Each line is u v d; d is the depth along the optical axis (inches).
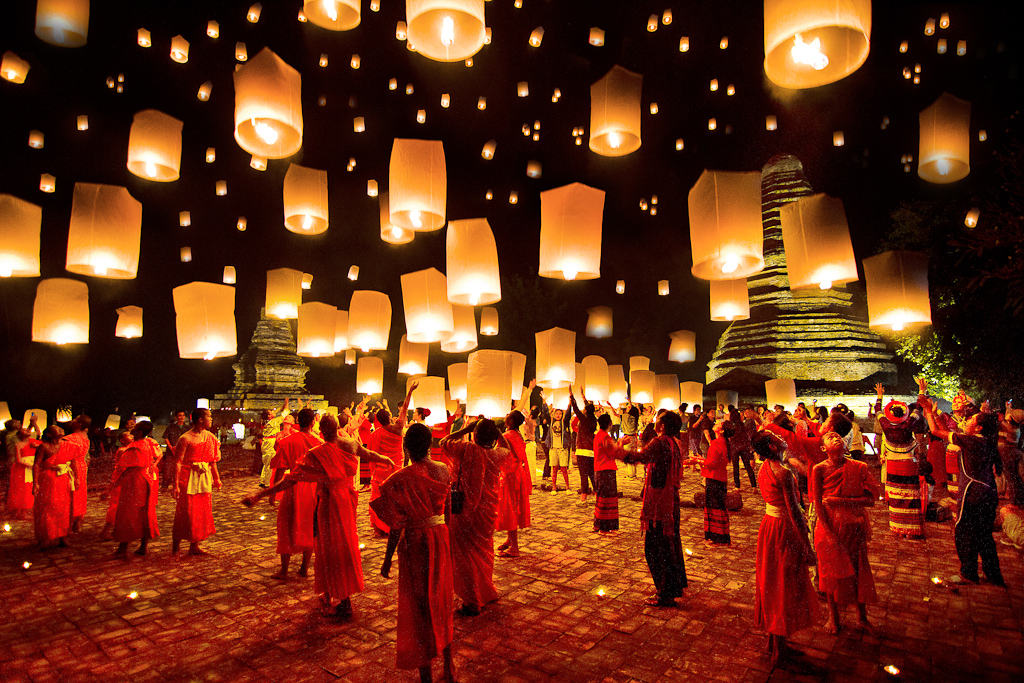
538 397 780.0
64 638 183.0
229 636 183.2
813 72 115.4
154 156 187.0
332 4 164.4
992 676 152.6
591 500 423.2
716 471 293.9
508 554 269.6
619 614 197.5
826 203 149.2
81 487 333.7
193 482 279.3
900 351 729.6
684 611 199.8
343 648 173.6
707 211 135.1
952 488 345.7
